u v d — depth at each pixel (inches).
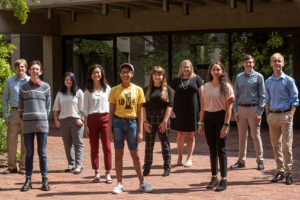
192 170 243.0
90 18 547.5
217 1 438.9
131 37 527.8
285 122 207.2
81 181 217.2
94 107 215.8
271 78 216.1
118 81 542.0
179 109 252.8
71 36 567.5
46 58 566.3
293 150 307.4
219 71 194.4
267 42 457.7
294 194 183.8
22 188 196.7
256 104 243.1
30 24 526.3
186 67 251.3
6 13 496.4
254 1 440.8
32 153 202.7
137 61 526.6
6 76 273.4
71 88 239.1
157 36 513.0
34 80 204.2
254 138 242.4
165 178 222.2
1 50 287.0
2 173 239.8
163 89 229.1
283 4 442.0
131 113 190.2
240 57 470.6
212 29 477.4
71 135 241.3
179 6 490.0
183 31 494.0
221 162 194.7
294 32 440.1
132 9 520.1
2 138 262.5
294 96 209.2
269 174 227.9
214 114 197.0
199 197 180.7
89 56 557.6
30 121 200.1
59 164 265.3
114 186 205.2
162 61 511.5
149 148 231.3
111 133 190.7
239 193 186.9
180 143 256.5
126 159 279.4
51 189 199.9
